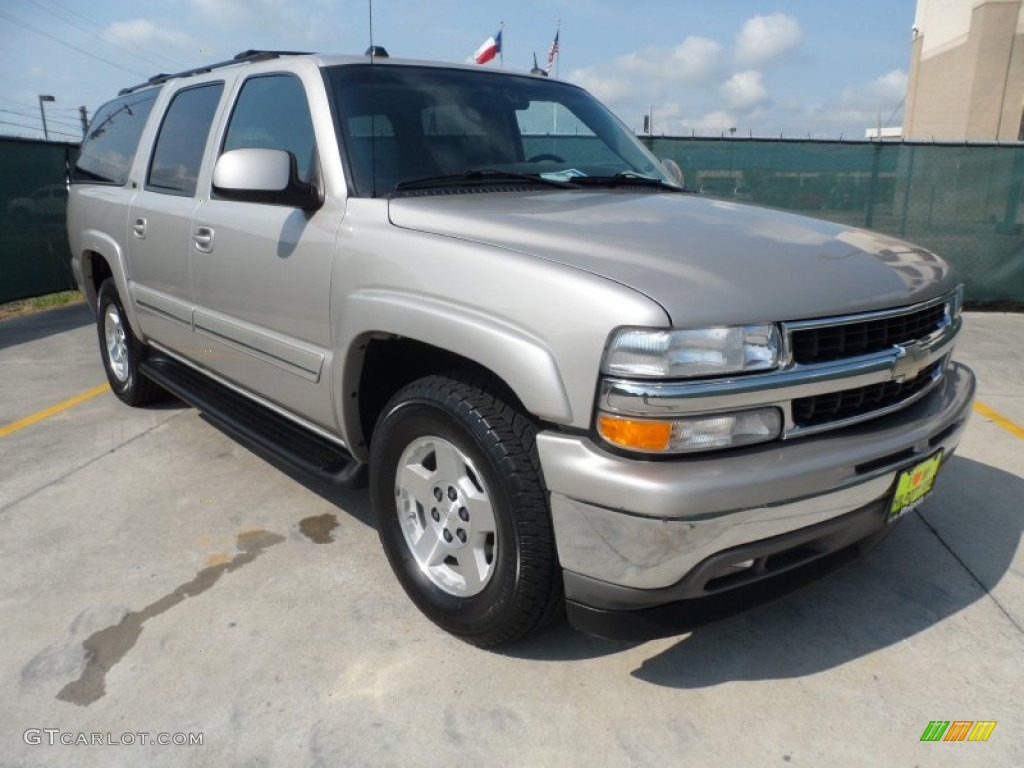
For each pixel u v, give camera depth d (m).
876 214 8.67
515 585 2.25
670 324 1.90
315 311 2.83
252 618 2.71
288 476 3.89
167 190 3.95
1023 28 26.83
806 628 2.67
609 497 1.96
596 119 3.73
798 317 2.06
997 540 3.26
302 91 3.04
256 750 2.13
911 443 2.26
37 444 4.35
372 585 2.91
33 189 9.10
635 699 2.32
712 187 8.73
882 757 2.11
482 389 2.29
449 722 2.23
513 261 2.17
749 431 2.01
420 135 3.02
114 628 2.65
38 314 8.55
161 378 4.31
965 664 2.49
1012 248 8.57
